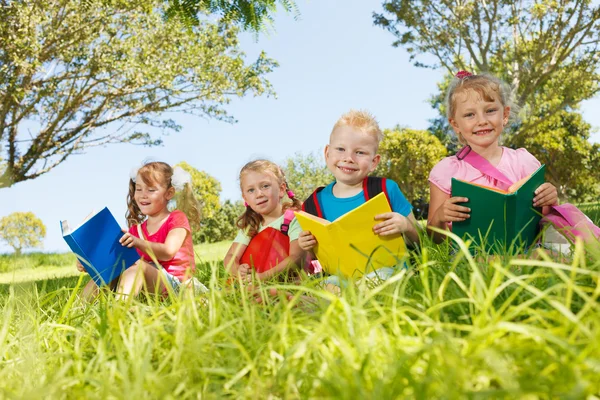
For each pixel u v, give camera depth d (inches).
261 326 54.1
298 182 821.9
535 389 32.9
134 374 43.3
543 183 90.2
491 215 85.9
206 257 245.6
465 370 35.7
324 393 38.4
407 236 97.4
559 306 39.3
